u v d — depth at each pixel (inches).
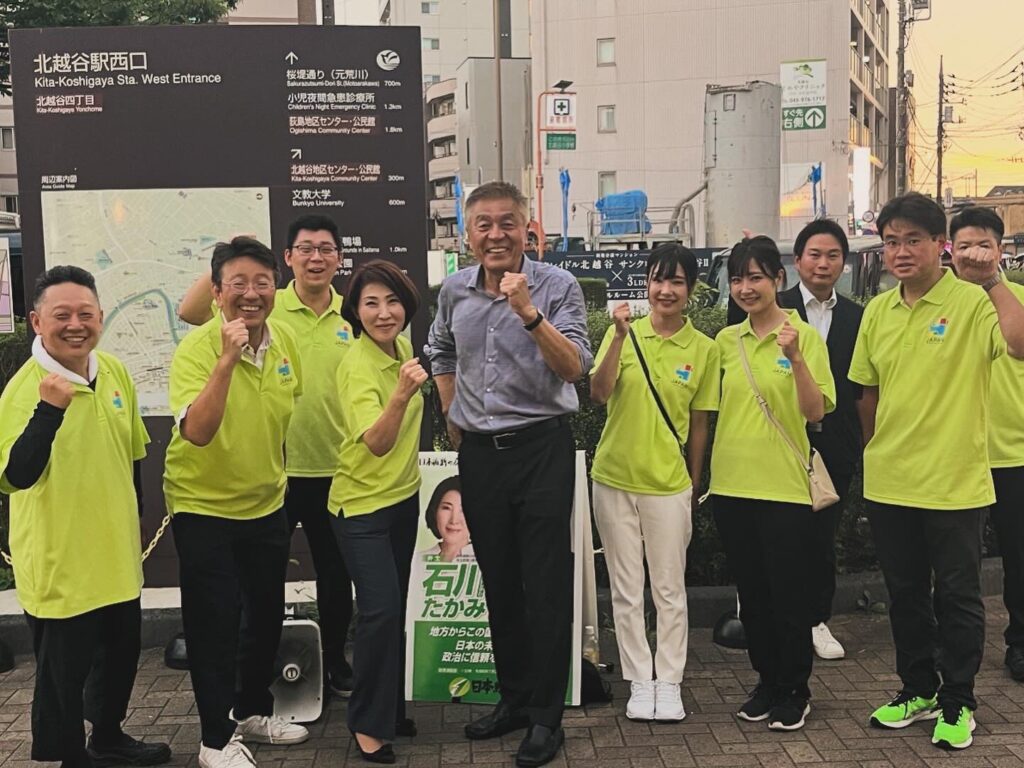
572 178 1424.7
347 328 153.8
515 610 142.3
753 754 135.3
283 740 140.8
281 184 182.9
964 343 134.1
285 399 132.8
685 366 146.2
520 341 131.5
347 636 179.5
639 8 1385.3
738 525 144.0
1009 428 158.6
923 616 141.8
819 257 163.5
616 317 142.2
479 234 131.0
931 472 135.6
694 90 1379.2
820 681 161.5
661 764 132.9
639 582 149.6
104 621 123.0
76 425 116.3
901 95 1263.5
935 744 135.0
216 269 125.6
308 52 181.5
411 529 140.6
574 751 137.3
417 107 184.7
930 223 134.3
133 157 181.3
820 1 1337.4
